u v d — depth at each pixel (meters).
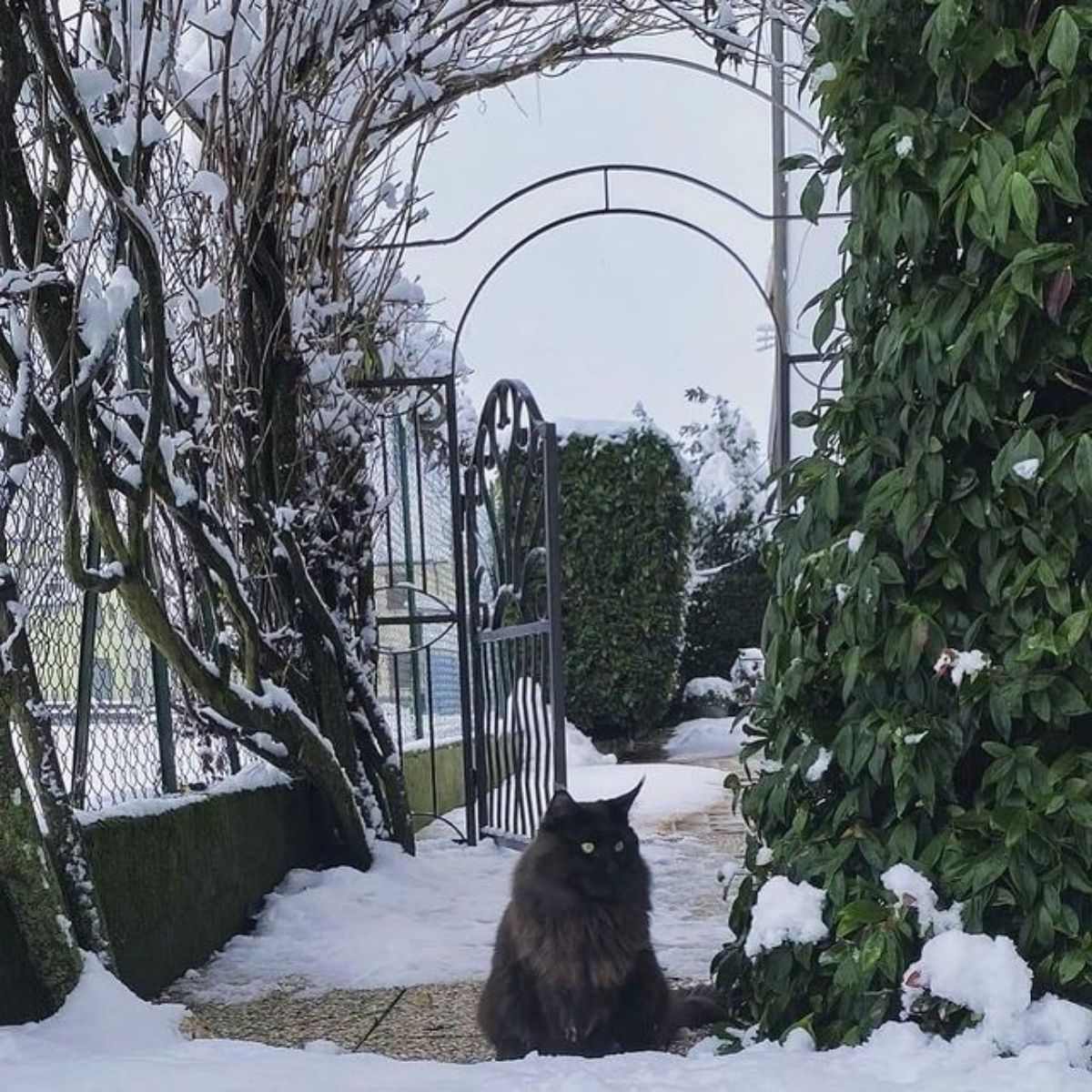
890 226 3.36
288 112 6.22
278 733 5.97
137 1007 3.93
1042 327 3.25
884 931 3.29
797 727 3.66
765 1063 3.19
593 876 3.86
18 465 4.12
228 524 6.38
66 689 4.96
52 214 4.40
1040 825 3.19
